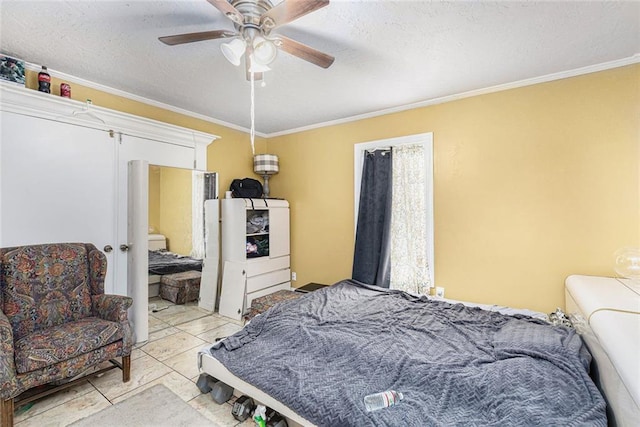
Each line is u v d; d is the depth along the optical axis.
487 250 2.83
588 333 1.64
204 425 1.72
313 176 4.02
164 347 2.70
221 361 1.87
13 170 2.27
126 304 2.19
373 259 3.42
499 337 1.90
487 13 1.74
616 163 2.32
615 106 2.31
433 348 1.80
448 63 2.34
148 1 1.65
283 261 4.05
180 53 2.20
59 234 2.50
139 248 2.83
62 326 2.02
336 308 2.53
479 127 2.86
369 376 1.60
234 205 3.67
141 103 3.07
